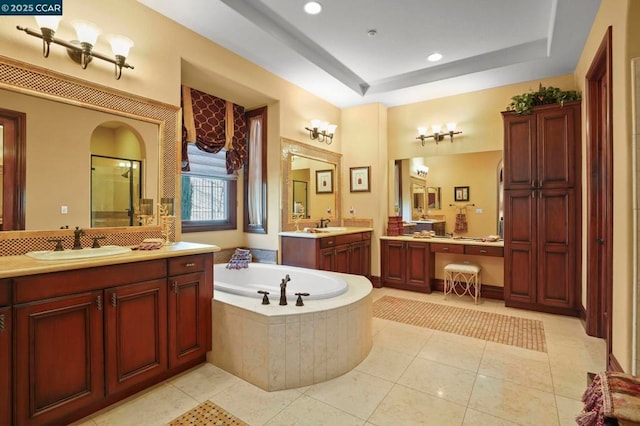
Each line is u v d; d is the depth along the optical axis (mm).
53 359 1532
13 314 1416
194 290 2176
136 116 2381
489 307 3670
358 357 2295
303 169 4141
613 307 2096
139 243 2379
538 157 3465
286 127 3840
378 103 4637
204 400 1861
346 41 3193
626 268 1861
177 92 2656
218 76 3023
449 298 4059
